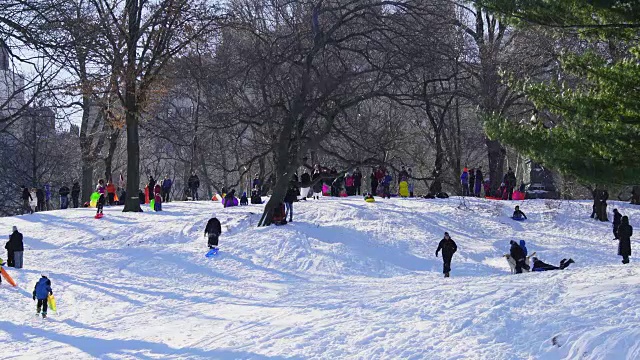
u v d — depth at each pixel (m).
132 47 37.22
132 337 16.78
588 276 18.25
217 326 17.44
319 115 35.84
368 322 15.62
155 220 37.50
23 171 58.50
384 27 33.84
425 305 16.73
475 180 48.44
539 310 14.31
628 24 15.91
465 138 58.09
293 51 33.72
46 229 36.34
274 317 17.88
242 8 43.81
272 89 39.06
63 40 16.31
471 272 28.25
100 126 59.16
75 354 15.22
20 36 15.69
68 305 21.62
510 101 41.88
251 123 35.00
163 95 43.19
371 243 32.53
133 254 30.42
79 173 72.38
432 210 39.38
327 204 40.41
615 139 15.55
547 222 38.06
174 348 15.15
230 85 37.16
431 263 29.89
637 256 30.97
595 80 18.17
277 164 34.97
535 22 16.91
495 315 14.34
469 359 11.80
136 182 41.12
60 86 20.97
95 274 27.16
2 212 62.97
